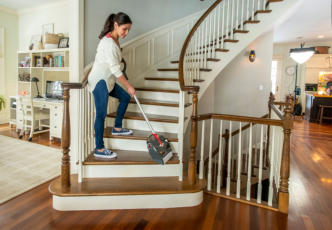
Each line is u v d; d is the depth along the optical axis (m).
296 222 1.96
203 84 3.55
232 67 5.16
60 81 4.79
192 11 4.61
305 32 6.21
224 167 4.06
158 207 2.09
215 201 2.26
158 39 4.06
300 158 3.78
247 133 5.01
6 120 5.74
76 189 2.03
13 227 1.76
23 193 2.30
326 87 7.58
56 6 5.05
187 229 1.81
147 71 3.90
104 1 3.00
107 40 2.07
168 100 3.20
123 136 2.47
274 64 8.44
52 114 4.21
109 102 2.94
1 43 5.46
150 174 2.30
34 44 5.48
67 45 4.64
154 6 4.03
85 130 2.25
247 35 3.65
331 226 1.91
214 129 5.12
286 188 2.08
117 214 1.97
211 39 3.88
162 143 2.15
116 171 2.25
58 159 3.28
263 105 5.25
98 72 2.11
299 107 7.98
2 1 4.96
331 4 4.03
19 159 3.25
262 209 2.14
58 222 1.84
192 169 2.18
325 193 2.56
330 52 7.62
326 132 5.73
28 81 5.16
